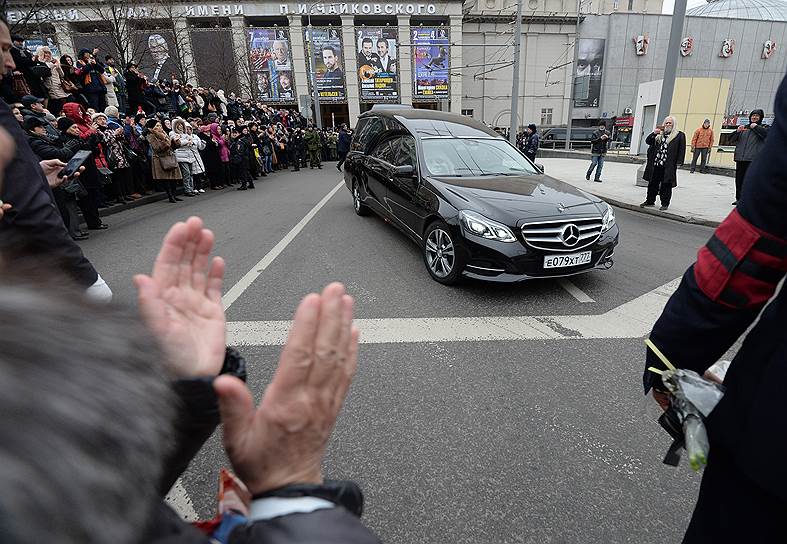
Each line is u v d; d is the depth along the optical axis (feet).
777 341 2.62
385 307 12.19
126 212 25.82
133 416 1.14
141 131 29.09
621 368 9.14
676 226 22.34
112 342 1.24
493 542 5.44
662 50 139.03
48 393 0.93
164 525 1.38
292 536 1.72
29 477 0.80
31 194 4.54
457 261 12.91
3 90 22.26
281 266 15.75
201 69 93.71
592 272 15.06
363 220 23.25
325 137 72.38
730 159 48.93
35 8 38.22
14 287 1.24
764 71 149.69
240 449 2.12
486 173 15.42
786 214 2.35
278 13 113.29
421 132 17.11
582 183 37.65
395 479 6.38
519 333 10.62
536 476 6.42
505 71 137.08
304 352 2.12
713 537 3.12
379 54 118.21
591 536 5.51
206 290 2.83
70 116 21.58
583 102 140.67
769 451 2.57
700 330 2.83
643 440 7.13
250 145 39.68
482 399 8.14
